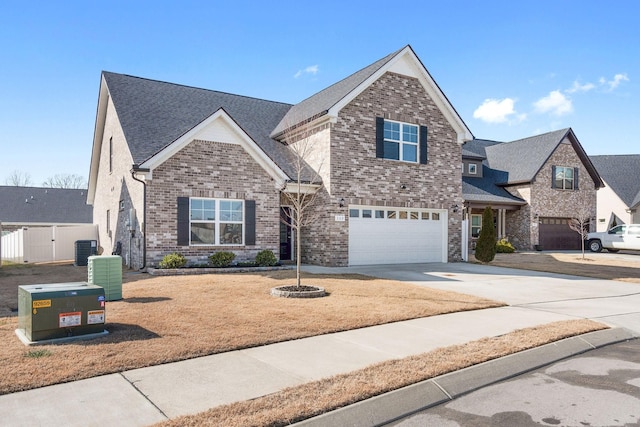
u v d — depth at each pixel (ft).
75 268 54.24
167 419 13.78
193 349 20.68
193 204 49.57
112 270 31.50
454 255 66.90
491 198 93.76
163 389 16.24
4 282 41.32
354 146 58.18
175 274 45.37
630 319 29.94
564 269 59.11
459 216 67.62
